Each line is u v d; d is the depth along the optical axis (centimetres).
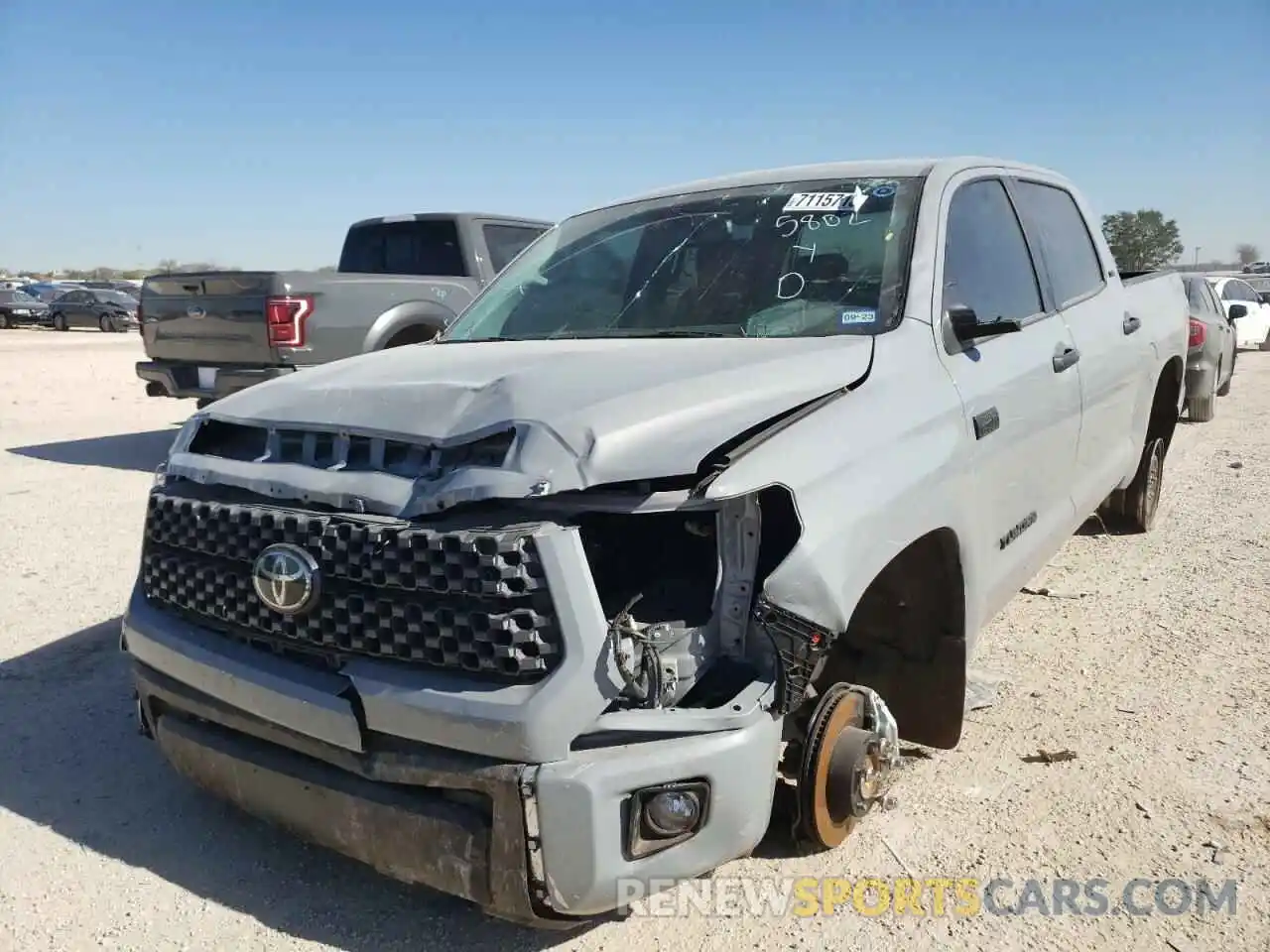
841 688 329
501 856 254
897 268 365
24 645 531
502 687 253
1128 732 416
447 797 264
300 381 341
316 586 277
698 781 258
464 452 273
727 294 382
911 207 387
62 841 354
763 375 296
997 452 375
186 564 316
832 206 400
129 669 500
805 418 292
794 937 298
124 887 328
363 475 284
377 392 306
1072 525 487
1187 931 296
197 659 304
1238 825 347
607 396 274
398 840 269
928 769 391
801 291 371
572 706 249
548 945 298
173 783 394
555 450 257
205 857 345
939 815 359
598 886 249
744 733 262
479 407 280
